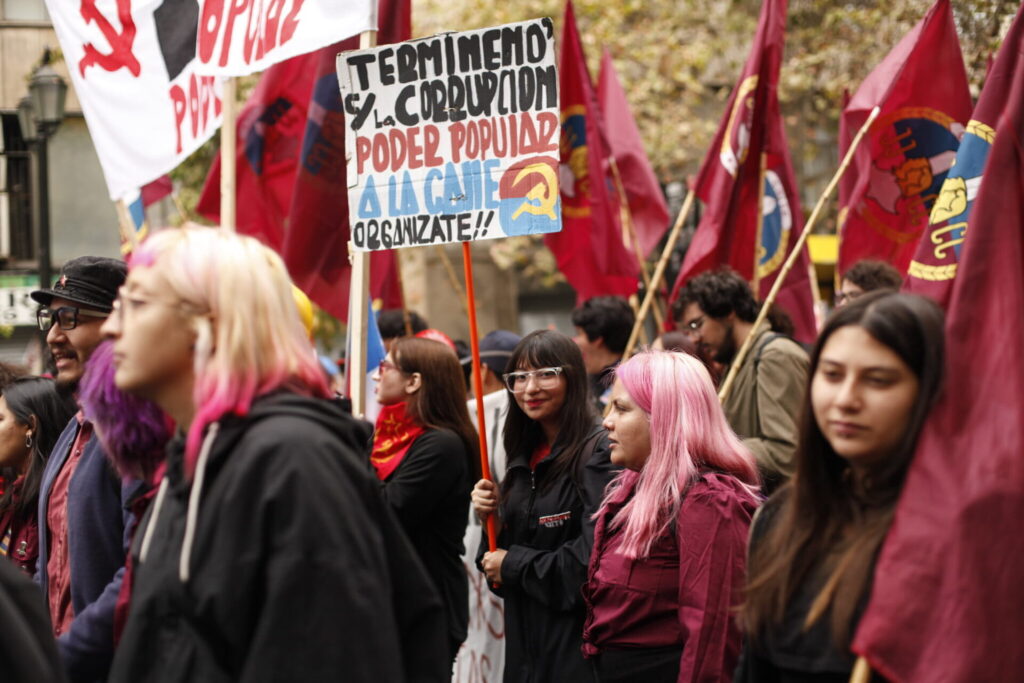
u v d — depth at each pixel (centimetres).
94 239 1772
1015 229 215
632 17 1568
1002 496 191
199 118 498
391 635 202
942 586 190
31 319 1780
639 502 330
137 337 213
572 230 681
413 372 427
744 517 309
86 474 324
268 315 214
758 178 603
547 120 368
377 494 219
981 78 638
